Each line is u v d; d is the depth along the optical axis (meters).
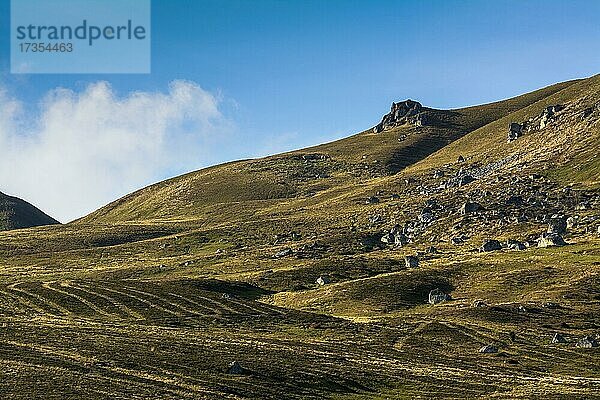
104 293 143.12
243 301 148.00
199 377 80.06
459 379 91.50
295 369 88.25
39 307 130.00
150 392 70.62
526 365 104.81
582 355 112.00
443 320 135.38
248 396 75.38
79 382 70.62
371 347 111.75
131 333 103.38
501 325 131.38
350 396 81.00
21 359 78.12
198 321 126.25
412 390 84.69
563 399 80.31
